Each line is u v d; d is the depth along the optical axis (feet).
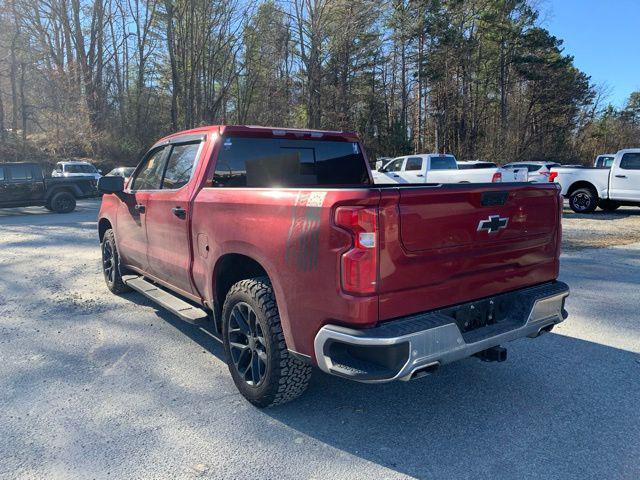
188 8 120.78
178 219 13.76
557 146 167.53
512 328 10.51
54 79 104.22
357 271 8.59
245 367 11.64
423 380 12.78
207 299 12.89
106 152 111.75
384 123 145.18
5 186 51.93
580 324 17.29
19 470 8.96
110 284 20.77
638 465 9.13
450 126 151.02
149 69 143.02
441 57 142.41
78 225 44.32
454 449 9.68
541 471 8.97
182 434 10.18
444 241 9.43
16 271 24.86
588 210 51.34
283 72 127.44
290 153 14.94
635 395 11.96
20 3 108.27
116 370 13.29
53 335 15.88
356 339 8.59
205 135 13.99
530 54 156.76
